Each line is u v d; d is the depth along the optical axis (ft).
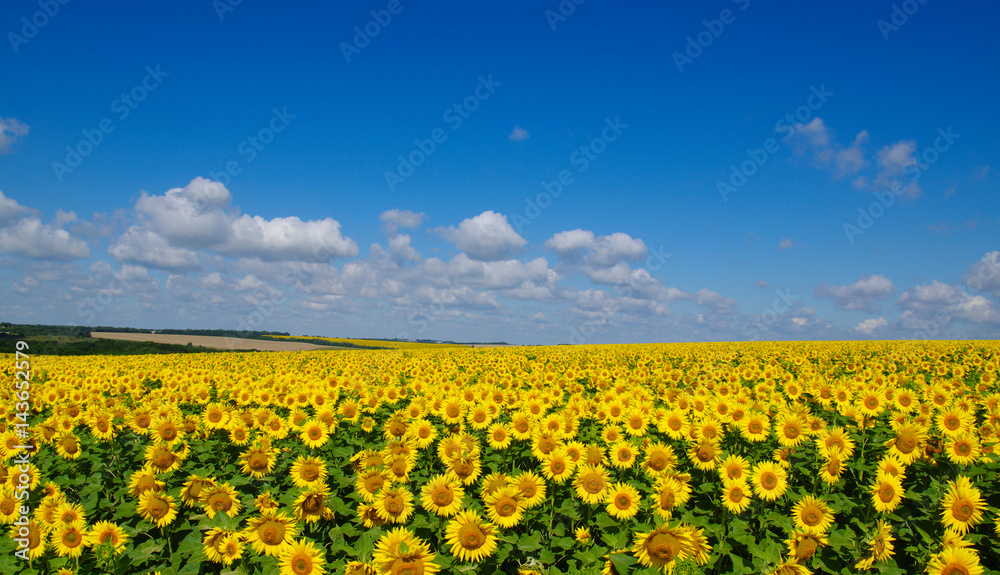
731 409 31.45
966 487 21.17
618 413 37.17
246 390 46.96
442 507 22.11
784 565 19.33
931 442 26.89
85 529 23.22
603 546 22.07
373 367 75.10
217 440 34.63
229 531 21.31
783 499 24.22
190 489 24.73
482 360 95.35
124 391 60.70
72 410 39.19
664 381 60.18
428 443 30.30
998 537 21.91
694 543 18.63
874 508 23.34
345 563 20.94
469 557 20.21
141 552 22.94
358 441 34.30
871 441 31.01
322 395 43.06
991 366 68.23
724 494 23.04
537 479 23.44
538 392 45.42
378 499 22.68
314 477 25.82
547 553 21.29
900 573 19.26
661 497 22.13
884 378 56.44
